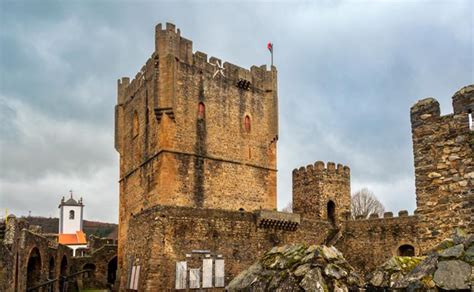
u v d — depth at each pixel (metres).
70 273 63.72
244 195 51.50
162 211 39.81
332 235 50.88
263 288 11.65
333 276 11.02
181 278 39.09
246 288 12.05
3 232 34.66
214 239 41.66
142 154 51.09
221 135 50.94
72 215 125.50
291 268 11.59
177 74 48.34
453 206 13.53
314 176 54.75
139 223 43.03
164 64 47.78
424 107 14.50
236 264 42.28
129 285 42.59
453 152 13.75
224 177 50.25
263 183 53.47
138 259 41.66
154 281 38.28
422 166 14.33
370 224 49.03
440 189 13.86
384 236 47.81
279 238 45.97
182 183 47.03
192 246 40.41
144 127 51.28
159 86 47.56
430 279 9.84
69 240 103.19
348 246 50.00
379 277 10.95
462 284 9.35
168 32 48.22
